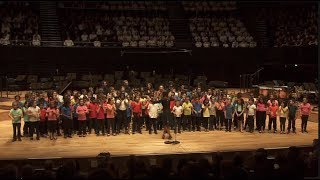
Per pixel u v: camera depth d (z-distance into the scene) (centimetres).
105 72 3222
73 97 1992
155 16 3709
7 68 3075
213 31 3547
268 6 3588
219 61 3331
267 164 923
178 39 3506
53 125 1822
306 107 1977
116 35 3362
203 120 2014
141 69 3259
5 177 817
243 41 3466
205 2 3812
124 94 1978
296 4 3484
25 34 3228
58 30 3362
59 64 3120
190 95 2138
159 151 1620
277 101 2038
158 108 1942
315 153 1187
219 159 985
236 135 1920
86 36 3291
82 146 1702
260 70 3216
